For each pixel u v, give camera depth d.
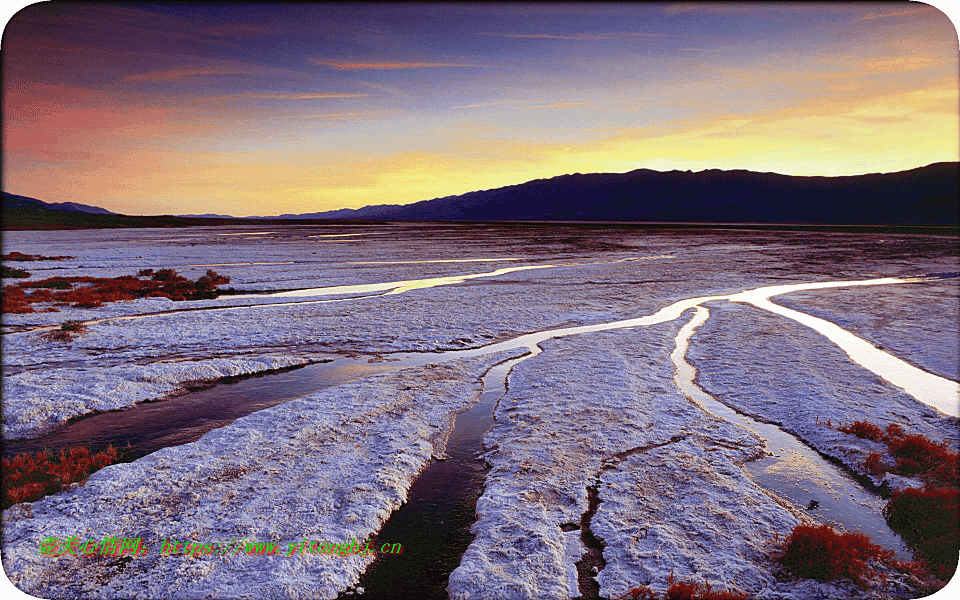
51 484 9.03
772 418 12.55
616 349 18.45
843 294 30.61
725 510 8.50
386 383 14.82
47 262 43.34
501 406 13.27
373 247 65.44
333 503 8.70
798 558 7.16
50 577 6.84
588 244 72.88
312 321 22.73
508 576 7.01
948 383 14.83
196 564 7.10
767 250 63.66
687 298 29.69
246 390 14.58
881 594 6.54
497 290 31.89
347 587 6.91
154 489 8.95
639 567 7.21
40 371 15.50
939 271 42.62
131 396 13.67
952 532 7.46
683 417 12.44
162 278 34.59
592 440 11.14
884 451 10.45
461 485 9.61
